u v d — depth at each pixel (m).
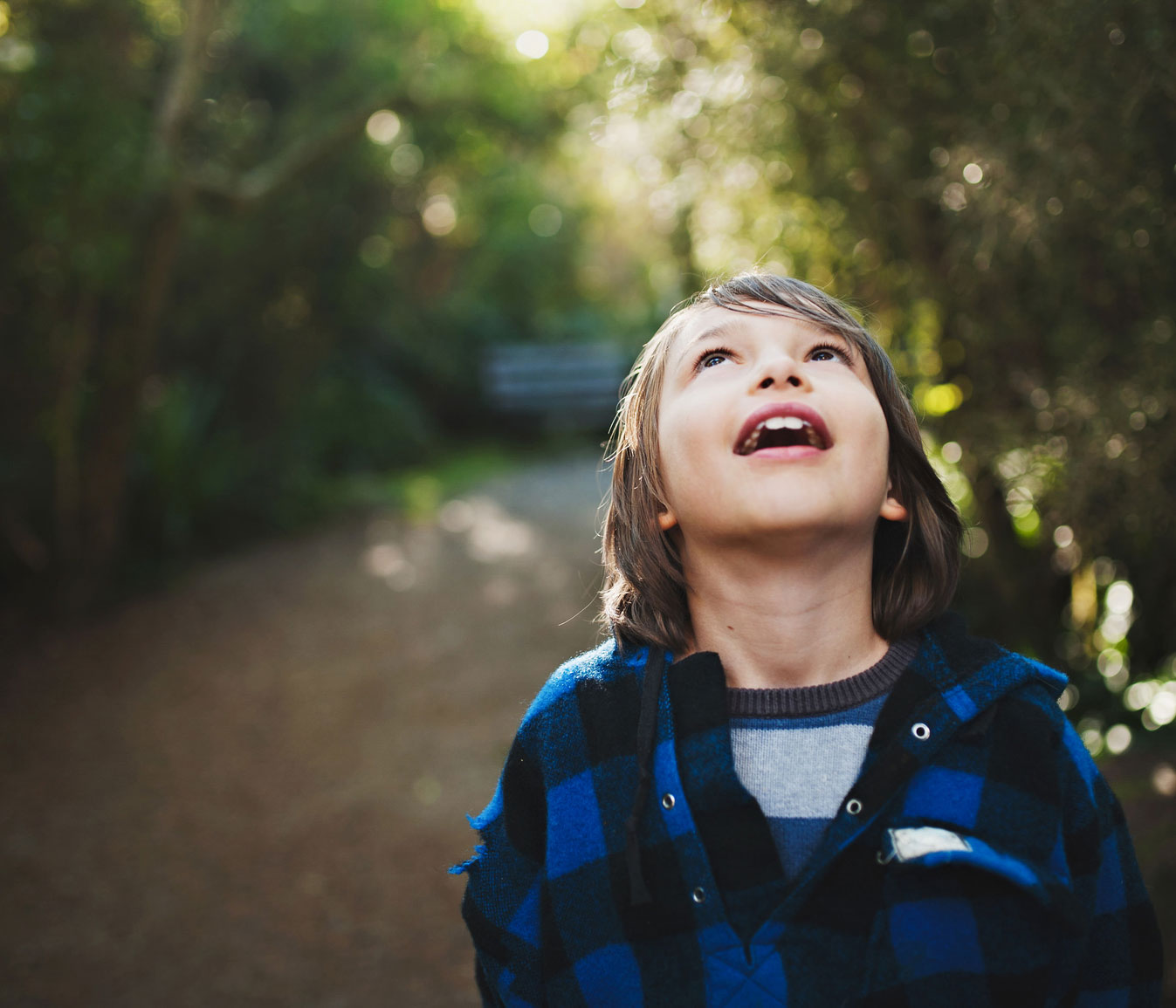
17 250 5.65
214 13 6.86
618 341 15.08
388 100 7.63
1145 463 2.34
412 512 9.83
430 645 6.00
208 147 8.02
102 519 6.84
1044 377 2.95
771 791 0.79
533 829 0.89
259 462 9.13
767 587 0.80
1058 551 3.50
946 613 0.88
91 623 6.56
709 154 3.01
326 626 6.45
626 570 0.90
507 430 14.40
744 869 0.76
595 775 0.83
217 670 5.70
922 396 3.28
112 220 6.13
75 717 5.07
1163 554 2.98
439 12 7.71
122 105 6.09
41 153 5.41
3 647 6.11
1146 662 3.50
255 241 8.30
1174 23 1.87
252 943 3.05
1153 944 0.87
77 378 6.39
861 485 0.77
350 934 3.07
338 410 11.28
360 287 9.62
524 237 14.89
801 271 3.34
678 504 0.81
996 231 2.26
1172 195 2.06
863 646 0.83
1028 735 0.78
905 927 0.73
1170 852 2.44
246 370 9.14
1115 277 2.49
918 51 2.53
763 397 0.76
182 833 3.81
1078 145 2.02
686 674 0.82
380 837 3.69
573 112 4.24
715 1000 0.74
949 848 0.72
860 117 2.79
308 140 8.09
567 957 0.81
